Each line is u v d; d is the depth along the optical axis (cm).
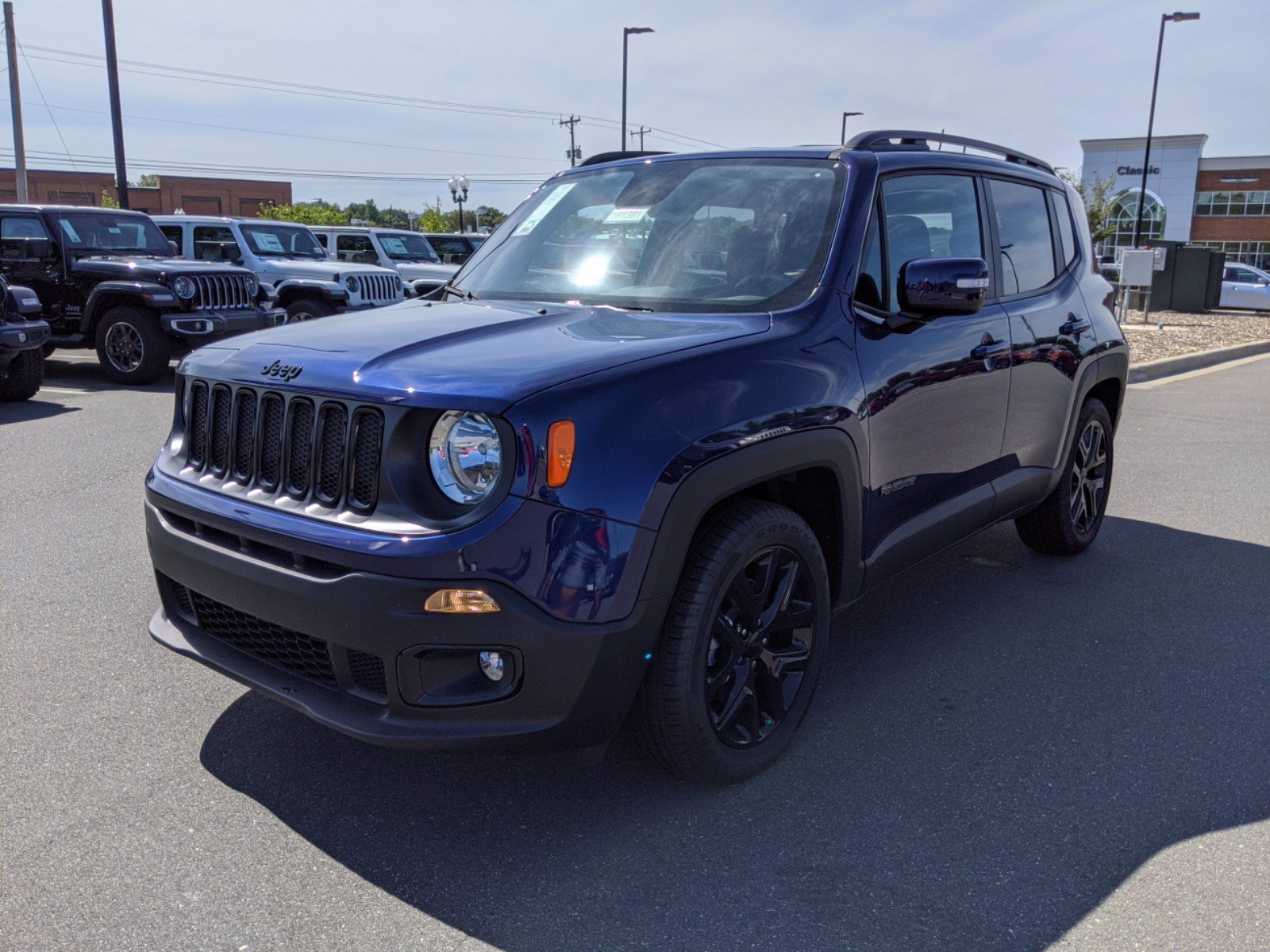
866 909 231
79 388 1043
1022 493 413
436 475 231
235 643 275
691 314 304
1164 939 221
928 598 440
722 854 252
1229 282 2830
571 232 361
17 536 504
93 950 215
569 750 243
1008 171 413
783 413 268
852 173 329
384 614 226
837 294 303
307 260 1430
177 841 255
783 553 281
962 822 267
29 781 281
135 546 489
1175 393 1117
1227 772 294
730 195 341
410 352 254
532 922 226
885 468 315
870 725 321
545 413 227
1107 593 446
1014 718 327
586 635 229
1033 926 226
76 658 362
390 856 250
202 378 279
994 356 368
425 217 6538
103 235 1134
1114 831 263
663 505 237
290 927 224
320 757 296
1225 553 507
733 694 275
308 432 248
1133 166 6244
